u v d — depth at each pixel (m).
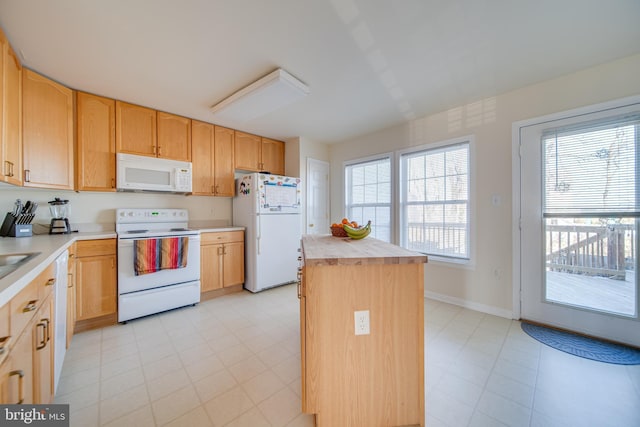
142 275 2.50
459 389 1.52
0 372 0.72
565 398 1.44
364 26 1.59
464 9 1.46
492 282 2.60
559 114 2.21
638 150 1.90
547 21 1.55
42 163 2.04
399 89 2.40
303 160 3.91
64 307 1.64
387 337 1.23
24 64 1.92
